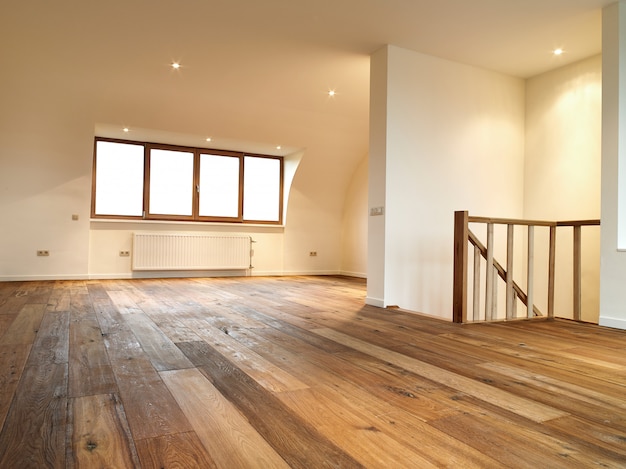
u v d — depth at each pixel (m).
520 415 1.71
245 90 5.99
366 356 2.57
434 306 4.81
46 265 6.75
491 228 3.91
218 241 7.97
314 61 5.01
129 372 2.19
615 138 3.66
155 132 6.94
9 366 2.27
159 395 1.87
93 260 7.18
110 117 6.39
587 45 4.56
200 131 6.98
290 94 6.13
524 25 4.13
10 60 5.12
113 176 7.39
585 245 4.84
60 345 2.72
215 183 8.12
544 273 5.30
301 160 8.02
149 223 7.52
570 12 3.88
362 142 8.04
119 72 5.43
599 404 1.84
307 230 8.79
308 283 7.08
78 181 6.77
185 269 7.71
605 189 3.71
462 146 5.03
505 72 5.32
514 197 5.43
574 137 4.99
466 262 3.72
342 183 8.72
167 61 5.06
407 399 1.86
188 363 2.37
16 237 6.55
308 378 2.13
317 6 3.83
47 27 4.26
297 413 1.69
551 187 5.21
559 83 5.16
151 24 4.18
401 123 4.62
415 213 4.70
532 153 5.43
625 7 3.68
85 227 6.96
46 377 2.09
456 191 4.98
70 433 1.48
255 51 4.76
